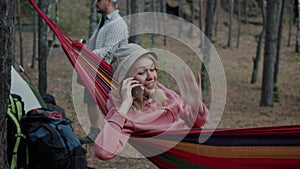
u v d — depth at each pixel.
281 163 2.89
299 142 2.81
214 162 3.02
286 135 2.82
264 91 12.12
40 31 7.78
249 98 13.45
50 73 13.53
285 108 12.09
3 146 2.87
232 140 2.91
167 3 25.36
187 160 3.04
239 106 12.09
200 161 3.02
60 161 3.73
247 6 27.11
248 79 16.53
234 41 22.89
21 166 3.79
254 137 2.89
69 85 12.19
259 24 26.17
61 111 4.86
